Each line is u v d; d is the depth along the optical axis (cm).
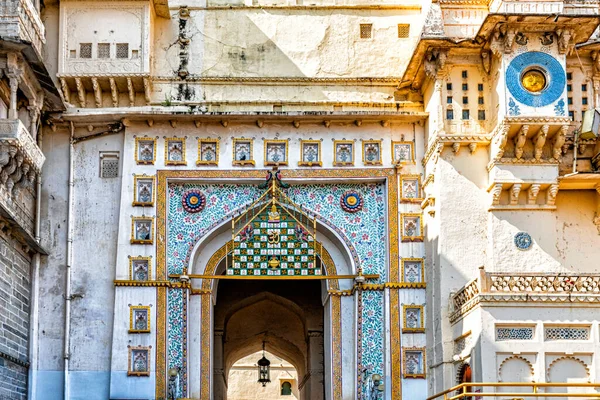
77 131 1820
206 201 1817
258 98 1866
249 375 3111
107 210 1795
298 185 1834
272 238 1822
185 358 1741
